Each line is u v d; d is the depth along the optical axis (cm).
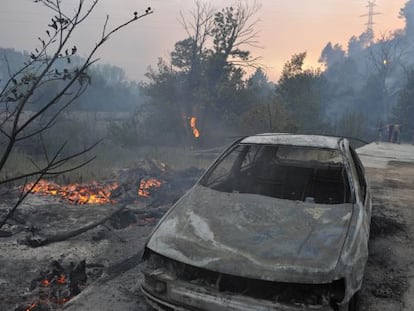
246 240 301
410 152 1739
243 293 273
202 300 276
